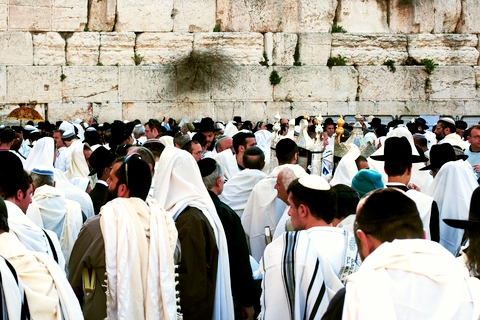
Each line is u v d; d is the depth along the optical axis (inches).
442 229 262.7
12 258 143.0
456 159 301.1
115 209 178.1
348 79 847.7
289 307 159.2
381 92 856.3
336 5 863.7
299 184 176.4
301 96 839.1
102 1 813.2
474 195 157.9
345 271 162.9
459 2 879.7
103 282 174.2
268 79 831.1
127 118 807.1
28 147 524.4
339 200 198.4
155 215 180.1
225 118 821.2
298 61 845.8
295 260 160.1
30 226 175.0
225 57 815.1
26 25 792.3
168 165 205.6
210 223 201.0
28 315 137.6
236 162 374.9
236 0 834.8
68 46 802.8
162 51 818.8
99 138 466.6
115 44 811.4
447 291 116.0
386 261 119.3
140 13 817.5
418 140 421.4
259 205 275.0
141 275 173.0
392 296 115.7
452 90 868.6
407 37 867.4
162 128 543.8
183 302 195.5
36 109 791.1
